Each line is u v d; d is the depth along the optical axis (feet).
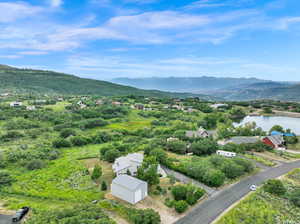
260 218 99.71
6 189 130.11
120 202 114.62
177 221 99.40
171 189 130.00
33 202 115.55
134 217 93.66
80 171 160.04
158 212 104.94
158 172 154.40
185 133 267.59
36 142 233.55
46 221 87.61
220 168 155.22
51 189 130.62
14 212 105.70
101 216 92.68
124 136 291.79
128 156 169.99
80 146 246.06
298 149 234.99
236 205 113.50
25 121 296.30
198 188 124.67
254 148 222.28
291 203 116.47
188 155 206.69
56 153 205.05
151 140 252.01
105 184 130.82
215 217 102.99
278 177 153.89
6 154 185.78
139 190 116.06
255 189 132.57
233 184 142.10
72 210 96.68
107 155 182.80
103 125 343.87
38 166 168.25
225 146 215.72
